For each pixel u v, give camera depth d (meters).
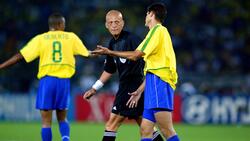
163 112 23.02
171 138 23.16
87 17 82.50
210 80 68.88
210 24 84.25
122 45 26.84
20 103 63.50
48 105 28.73
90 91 28.00
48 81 28.75
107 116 62.38
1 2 81.69
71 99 63.16
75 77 71.25
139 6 84.94
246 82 68.62
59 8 82.50
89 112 62.72
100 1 85.88
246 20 84.38
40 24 80.56
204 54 79.88
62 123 29.58
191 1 85.19
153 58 23.19
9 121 62.50
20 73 69.50
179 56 79.44
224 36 82.69
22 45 78.56
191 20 84.06
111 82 67.75
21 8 81.69
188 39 81.75
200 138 43.75
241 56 80.62
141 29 81.69
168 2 84.25
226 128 55.44
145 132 23.50
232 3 85.25
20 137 43.38
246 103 62.25
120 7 84.88
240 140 42.31
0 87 67.94
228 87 68.38
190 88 66.62
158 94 22.98
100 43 78.50
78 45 29.42
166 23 83.00
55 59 28.83
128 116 27.14
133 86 26.98
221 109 62.25
